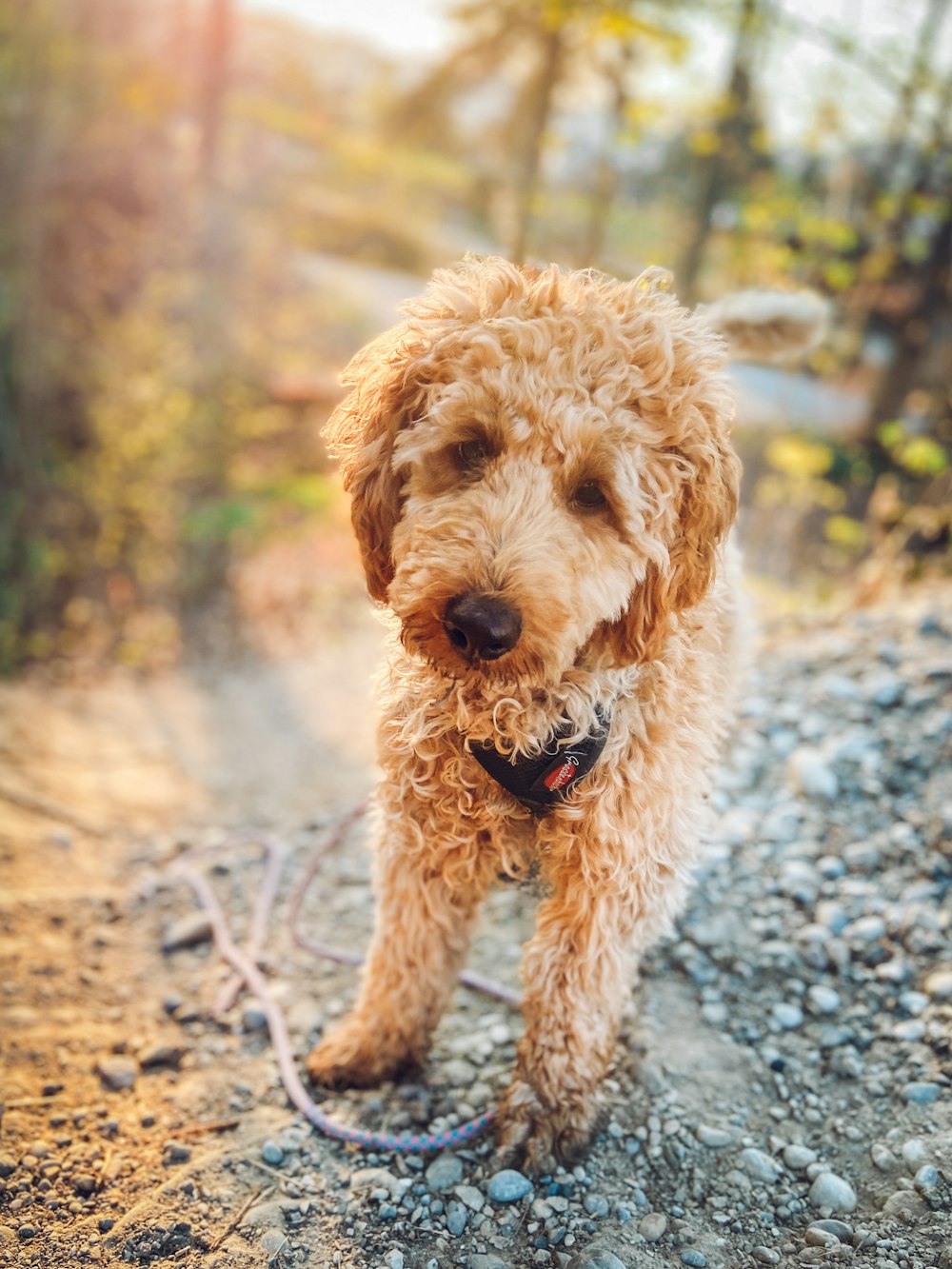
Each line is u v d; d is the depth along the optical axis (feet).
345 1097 2.35
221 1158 2.16
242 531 7.13
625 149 8.21
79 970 2.82
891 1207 1.95
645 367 1.93
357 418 2.15
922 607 3.86
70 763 4.31
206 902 3.12
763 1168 2.07
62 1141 2.22
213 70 8.25
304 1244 1.97
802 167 7.57
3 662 5.62
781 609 5.40
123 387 7.57
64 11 7.20
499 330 1.92
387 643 2.19
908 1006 2.38
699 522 2.00
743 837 2.94
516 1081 2.17
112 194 8.62
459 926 2.34
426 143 14.82
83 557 6.66
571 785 2.01
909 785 3.01
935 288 7.44
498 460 1.91
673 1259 1.91
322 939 2.94
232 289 9.23
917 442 4.97
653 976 2.57
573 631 1.86
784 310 2.96
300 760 4.77
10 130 6.93
